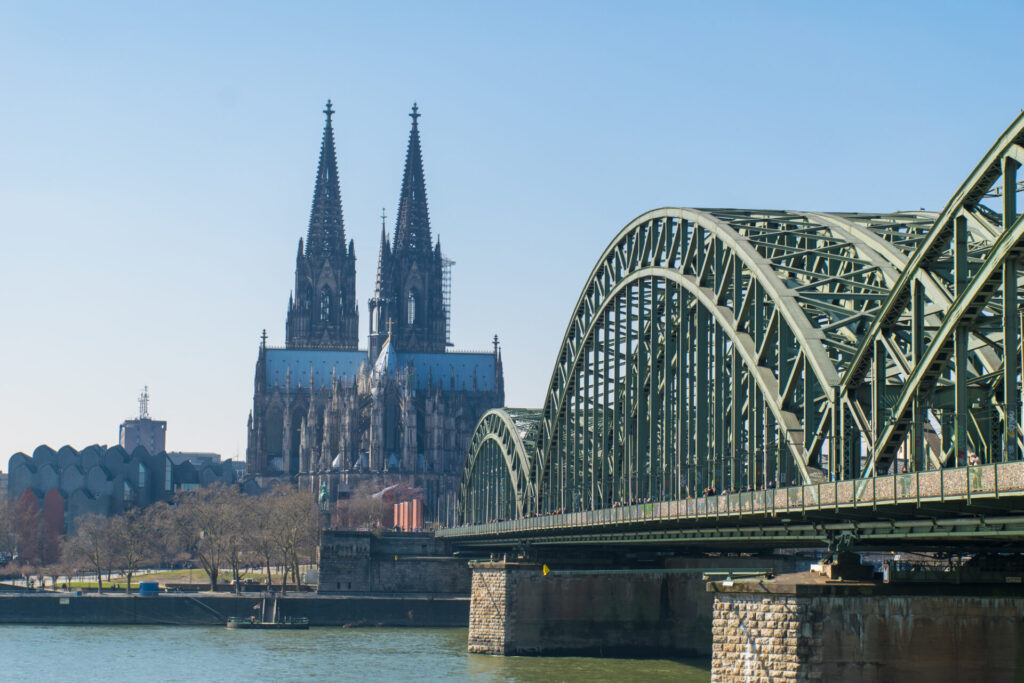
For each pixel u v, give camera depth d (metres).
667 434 89.50
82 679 114.69
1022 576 61.22
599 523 98.38
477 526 167.25
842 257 69.62
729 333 76.50
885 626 59.12
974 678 59.28
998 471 46.25
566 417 125.81
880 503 53.81
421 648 141.12
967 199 51.69
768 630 60.22
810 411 65.25
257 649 141.38
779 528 73.06
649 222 95.88
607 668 110.94
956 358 52.25
